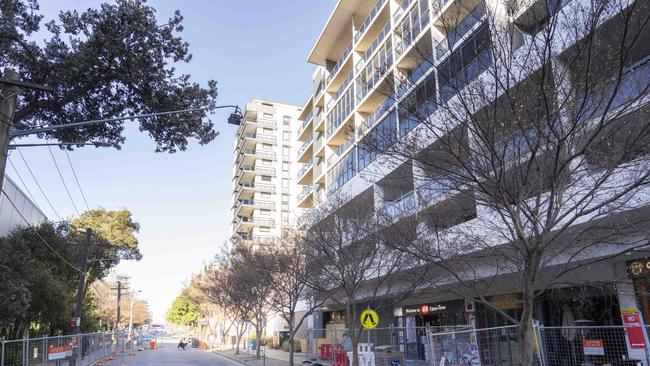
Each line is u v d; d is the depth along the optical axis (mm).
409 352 26266
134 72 13305
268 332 66250
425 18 24828
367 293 28766
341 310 41281
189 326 99875
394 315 30594
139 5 13273
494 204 8719
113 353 40781
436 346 12445
